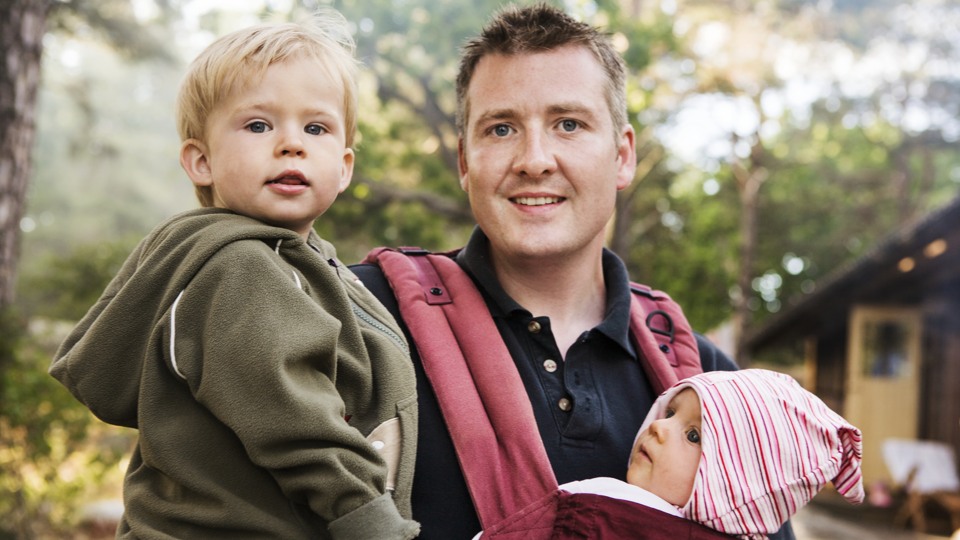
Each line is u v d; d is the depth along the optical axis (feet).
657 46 42.86
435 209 43.98
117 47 46.50
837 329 48.98
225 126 5.15
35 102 20.30
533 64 6.03
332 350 4.77
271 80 5.14
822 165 75.36
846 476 5.48
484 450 5.46
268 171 5.10
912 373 41.98
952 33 73.77
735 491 5.19
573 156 6.01
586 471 5.75
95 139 60.08
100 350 4.90
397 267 6.22
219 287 4.74
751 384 5.45
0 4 19.57
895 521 36.29
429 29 38.45
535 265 6.16
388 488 5.07
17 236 20.06
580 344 6.07
